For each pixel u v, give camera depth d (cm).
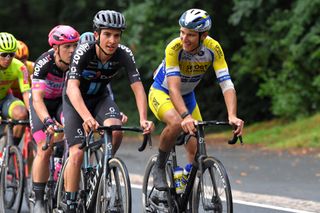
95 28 1189
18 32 5466
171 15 3856
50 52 1370
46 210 1396
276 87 3416
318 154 2509
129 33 3872
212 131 3912
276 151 2692
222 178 1117
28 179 1689
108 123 1231
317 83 3188
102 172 1198
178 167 1290
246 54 3603
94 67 1219
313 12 3189
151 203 1350
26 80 1634
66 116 1255
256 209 1547
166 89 1304
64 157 1330
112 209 1159
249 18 3650
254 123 3803
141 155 2702
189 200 1241
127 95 4512
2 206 1537
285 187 1839
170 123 1253
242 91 3919
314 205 1575
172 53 1231
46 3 5462
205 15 1182
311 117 3234
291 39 3278
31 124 1410
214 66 1266
